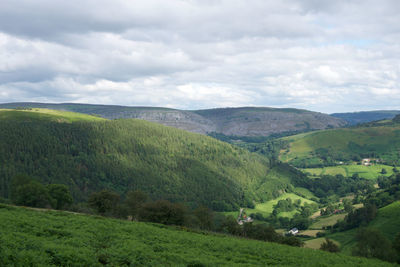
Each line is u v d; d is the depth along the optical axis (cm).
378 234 9344
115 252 3631
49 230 4500
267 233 9806
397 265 7000
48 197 9744
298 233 17900
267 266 4566
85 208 10962
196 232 7981
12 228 4288
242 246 6059
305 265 5138
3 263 2584
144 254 3834
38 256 2872
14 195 10169
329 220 19525
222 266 4000
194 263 3903
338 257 6700
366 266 6100
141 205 9775
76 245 3803
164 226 8100
